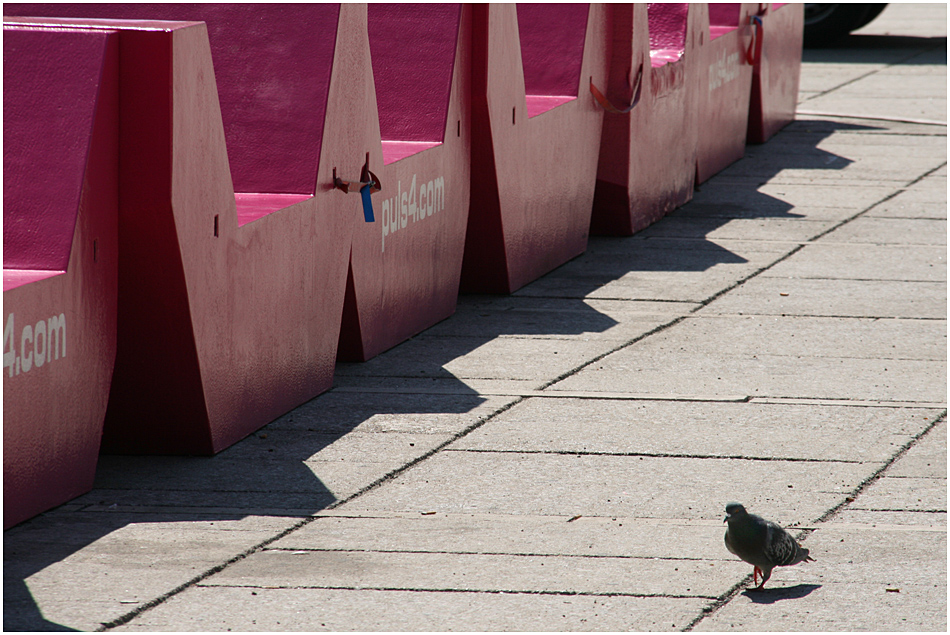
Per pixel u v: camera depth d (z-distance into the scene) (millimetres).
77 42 8203
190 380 9086
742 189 20422
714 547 7734
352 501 8523
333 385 11234
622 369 11688
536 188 14844
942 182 20547
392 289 12258
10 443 7648
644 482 8898
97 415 8578
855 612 6785
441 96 12930
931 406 10594
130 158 8406
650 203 18000
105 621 6559
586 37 15805
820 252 16406
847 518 8234
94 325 8375
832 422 10203
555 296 14430
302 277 10453
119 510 8289
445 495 8641
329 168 10750
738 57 22125
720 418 10312
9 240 8000
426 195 12734
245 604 6836
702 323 13281
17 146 8102
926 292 14461
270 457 9391
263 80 10703
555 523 8133
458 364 11859
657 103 17797
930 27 40250
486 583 7156
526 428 10070
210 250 9016
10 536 7746
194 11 10969
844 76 31438
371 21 13125
